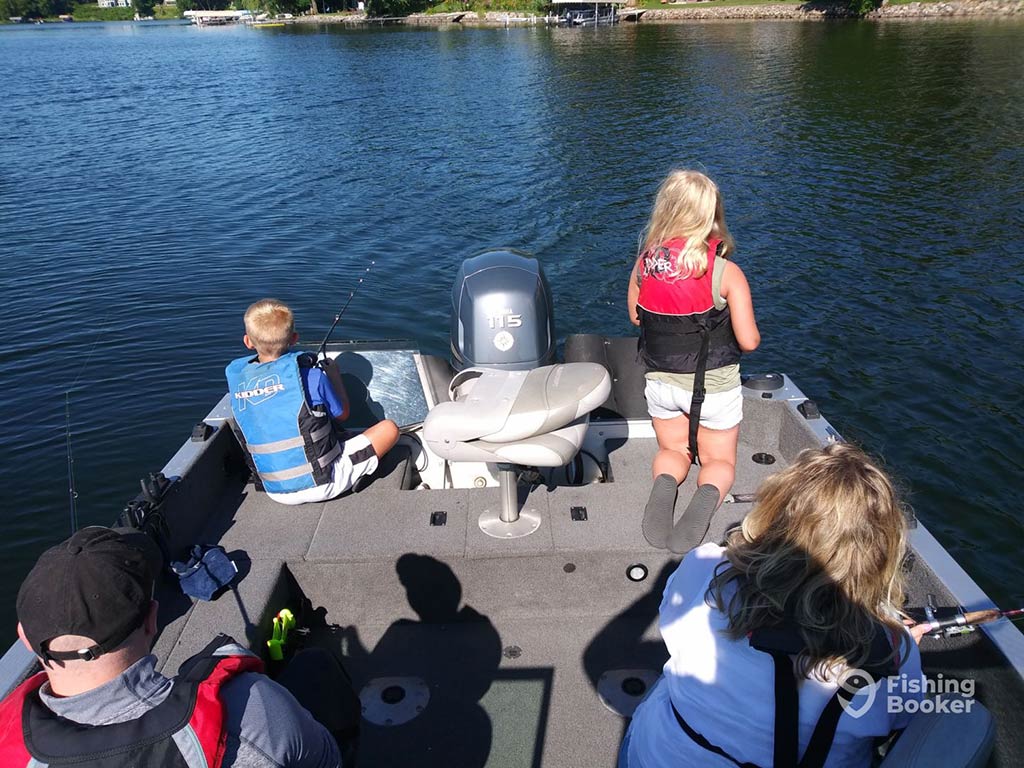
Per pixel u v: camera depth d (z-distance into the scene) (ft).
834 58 126.21
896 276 38.34
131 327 31.91
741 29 190.39
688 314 9.05
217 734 4.41
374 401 13.20
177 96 110.83
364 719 8.72
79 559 4.36
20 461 23.45
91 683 4.39
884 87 96.37
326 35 245.04
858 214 47.93
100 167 63.41
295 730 4.79
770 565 5.24
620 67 126.72
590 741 8.44
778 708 5.16
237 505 10.94
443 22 262.47
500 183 57.57
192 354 29.73
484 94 104.53
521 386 8.91
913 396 28.14
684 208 8.84
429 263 40.50
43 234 44.24
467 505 10.55
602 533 9.82
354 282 37.52
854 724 5.19
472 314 12.73
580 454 12.12
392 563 9.67
